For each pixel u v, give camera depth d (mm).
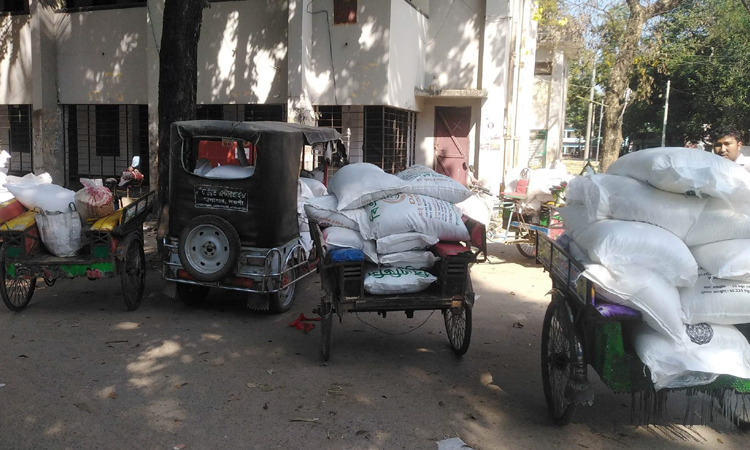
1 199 6965
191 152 6125
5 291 5887
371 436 3686
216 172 5863
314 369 4770
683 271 3301
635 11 14227
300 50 11617
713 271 3361
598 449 3594
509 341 5551
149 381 4422
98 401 4062
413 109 12953
